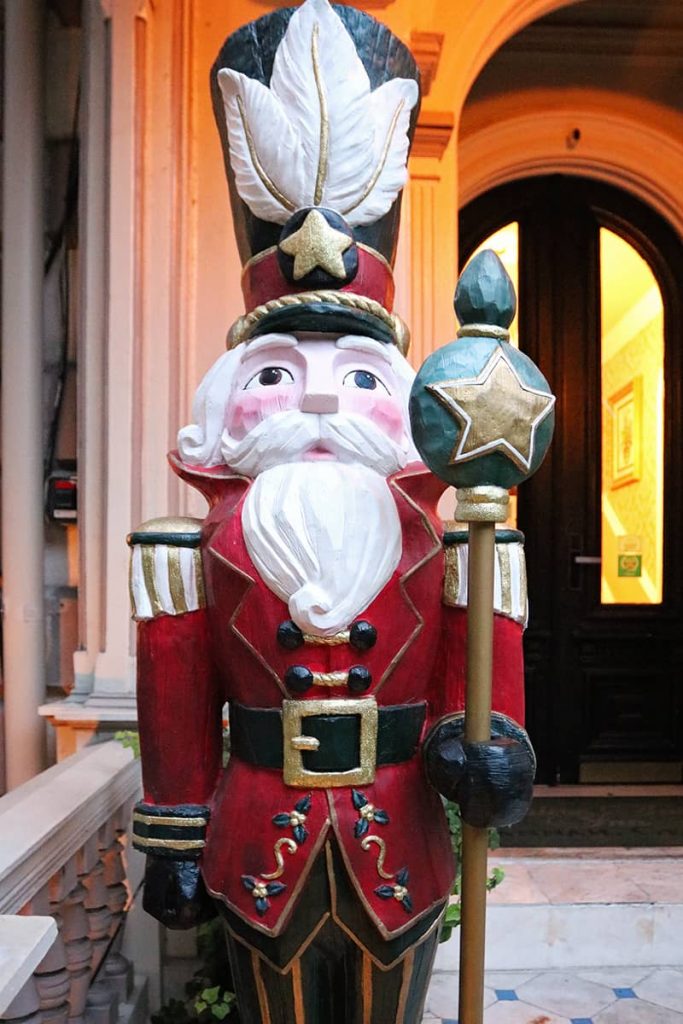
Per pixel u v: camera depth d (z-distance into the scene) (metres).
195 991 1.78
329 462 1.13
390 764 1.13
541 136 3.40
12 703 2.29
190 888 1.15
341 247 1.12
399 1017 1.15
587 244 3.51
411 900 1.10
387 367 1.20
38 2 2.34
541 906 2.10
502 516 1.03
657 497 3.53
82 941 1.60
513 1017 1.85
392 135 1.19
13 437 2.31
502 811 1.03
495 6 2.51
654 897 2.15
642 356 3.53
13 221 2.32
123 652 2.11
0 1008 0.76
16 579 2.30
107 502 2.14
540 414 1.02
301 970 1.11
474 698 1.05
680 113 3.42
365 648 1.08
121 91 2.16
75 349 2.43
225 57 1.23
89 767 1.75
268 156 1.14
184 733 1.17
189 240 2.22
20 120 2.32
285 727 1.08
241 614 1.10
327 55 1.13
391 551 1.10
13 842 1.29
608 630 3.49
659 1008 1.89
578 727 3.48
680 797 3.24
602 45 3.33
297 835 1.07
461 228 3.49
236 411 1.18
